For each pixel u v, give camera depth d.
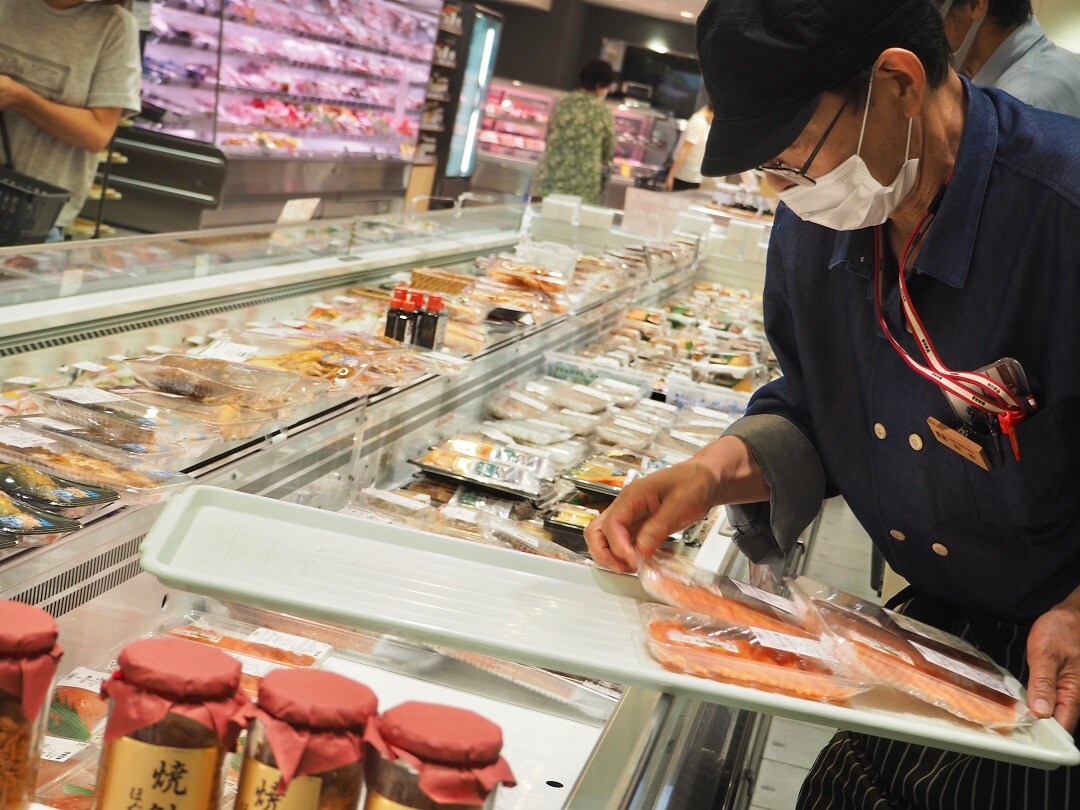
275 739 0.62
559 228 5.18
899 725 1.06
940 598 1.63
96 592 1.32
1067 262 1.25
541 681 1.36
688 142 10.98
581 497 2.36
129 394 1.72
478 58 12.73
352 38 9.82
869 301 1.48
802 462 1.60
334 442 1.92
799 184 1.33
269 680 0.65
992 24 2.96
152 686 0.63
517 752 1.21
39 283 1.97
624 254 4.67
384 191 10.77
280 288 2.71
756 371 3.88
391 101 10.94
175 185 6.96
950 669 1.23
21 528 1.20
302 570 1.15
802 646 1.21
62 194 3.12
